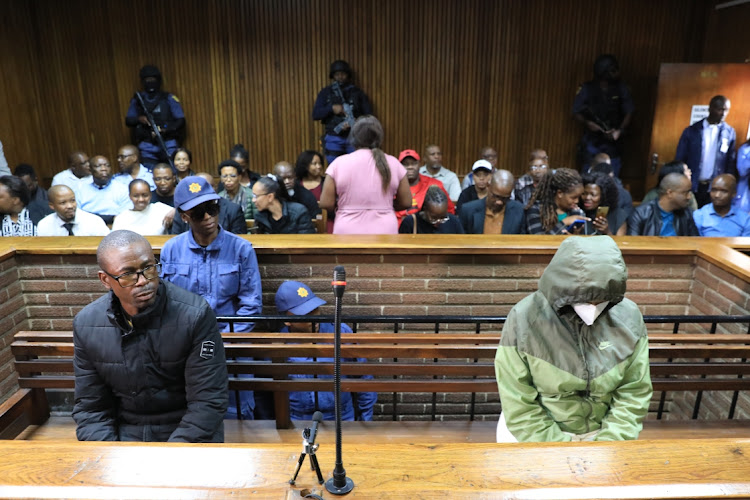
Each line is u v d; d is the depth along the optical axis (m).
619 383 1.82
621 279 1.62
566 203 3.70
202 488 1.26
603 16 7.65
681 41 7.76
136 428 2.15
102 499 1.24
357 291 3.29
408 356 2.63
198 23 7.57
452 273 3.26
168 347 2.01
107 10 7.48
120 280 1.85
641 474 1.30
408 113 7.99
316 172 5.38
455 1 7.56
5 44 7.06
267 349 2.59
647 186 7.39
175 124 7.52
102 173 5.85
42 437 2.70
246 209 5.11
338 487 1.25
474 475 1.30
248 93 7.86
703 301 3.21
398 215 4.75
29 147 7.60
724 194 4.33
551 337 1.77
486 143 8.14
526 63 7.83
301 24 7.61
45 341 2.71
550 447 1.40
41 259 3.18
